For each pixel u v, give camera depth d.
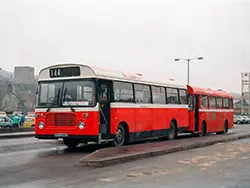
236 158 13.59
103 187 8.41
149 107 18.80
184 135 28.05
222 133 29.88
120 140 16.47
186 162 12.45
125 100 16.73
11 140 22.61
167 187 8.43
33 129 35.00
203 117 25.53
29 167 11.23
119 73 16.59
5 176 9.77
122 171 10.59
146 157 13.54
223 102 29.66
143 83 18.44
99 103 14.83
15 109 90.44
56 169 10.88
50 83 15.48
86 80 14.88
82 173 10.23
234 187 8.46
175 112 21.69
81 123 14.64
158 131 19.66
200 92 25.31
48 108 15.22
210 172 10.50
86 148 17.05
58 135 14.97
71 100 14.95
